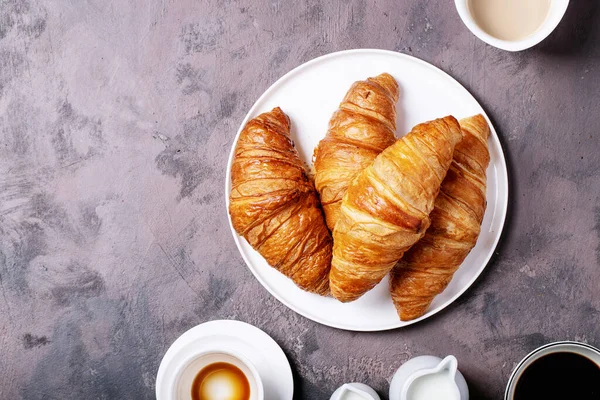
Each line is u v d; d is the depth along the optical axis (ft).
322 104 2.67
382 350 2.78
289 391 2.72
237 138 2.61
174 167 2.80
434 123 2.35
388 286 2.69
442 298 2.67
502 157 2.63
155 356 2.84
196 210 2.80
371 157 2.46
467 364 2.77
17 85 2.82
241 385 2.68
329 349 2.79
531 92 2.70
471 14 2.51
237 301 2.81
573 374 2.59
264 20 2.74
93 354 2.86
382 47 2.72
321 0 2.73
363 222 2.32
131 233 2.83
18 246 2.85
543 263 2.73
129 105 2.80
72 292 2.85
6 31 2.81
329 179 2.49
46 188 2.84
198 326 2.76
